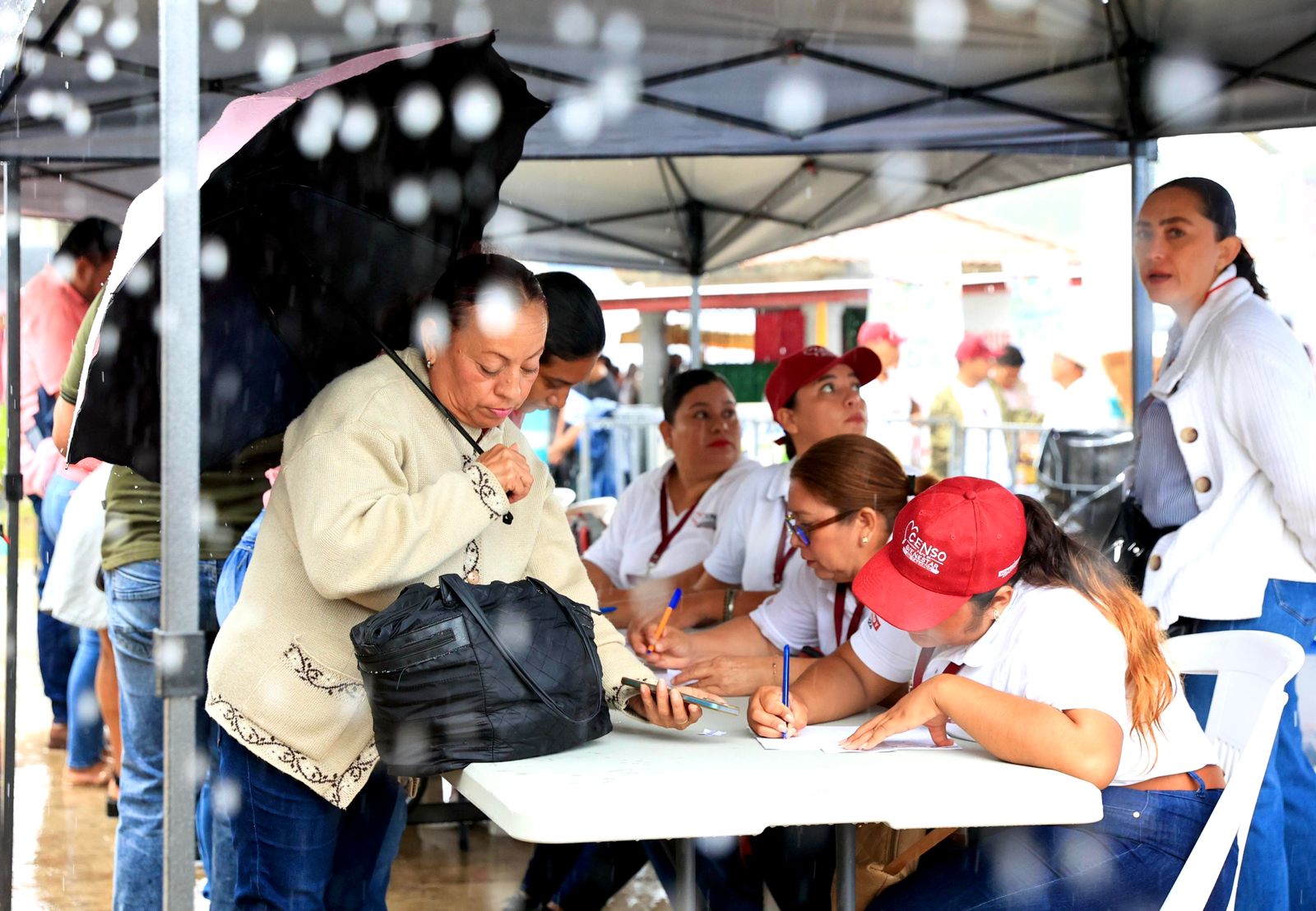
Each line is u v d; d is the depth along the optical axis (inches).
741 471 149.6
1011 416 348.5
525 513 81.9
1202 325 115.3
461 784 69.0
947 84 161.2
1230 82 149.8
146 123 157.9
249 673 72.7
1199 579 108.5
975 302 407.2
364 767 75.1
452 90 91.4
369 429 71.7
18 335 117.4
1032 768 69.9
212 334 86.4
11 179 119.9
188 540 58.0
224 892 101.1
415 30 141.0
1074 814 64.7
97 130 155.2
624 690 79.7
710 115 171.8
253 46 142.6
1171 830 76.1
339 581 69.0
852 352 133.7
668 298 420.5
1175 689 78.4
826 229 241.9
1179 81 152.6
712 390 148.4
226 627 74.0
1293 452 104.5
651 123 176.4
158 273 77.1
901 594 75.6
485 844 149.6
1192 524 110.7
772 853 98.7
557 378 103.4
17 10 97.4
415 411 75.0
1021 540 76.3
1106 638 74.0
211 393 87.0
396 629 66.5
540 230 246.8
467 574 77.0
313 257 86.6
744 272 425.1
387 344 89.0
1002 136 179.0
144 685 109.9
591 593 85.9
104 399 79.3
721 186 239.5
